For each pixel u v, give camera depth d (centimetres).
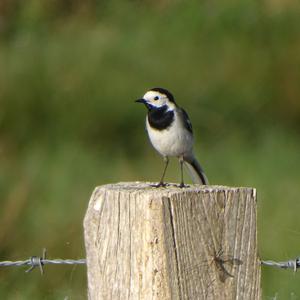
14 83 1675
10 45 1834
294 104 1745
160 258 510
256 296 525
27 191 1324
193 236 513
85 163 1489
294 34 1848
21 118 1644
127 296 525
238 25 1877
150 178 1401
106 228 535
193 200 514
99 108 1664
